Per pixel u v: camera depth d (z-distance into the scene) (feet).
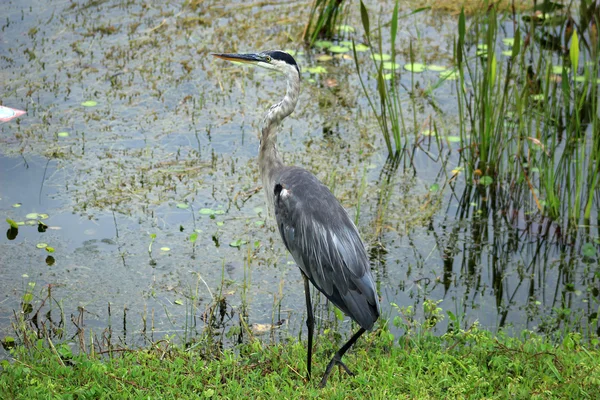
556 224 41.37
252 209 41.04
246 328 31.86
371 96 52.24
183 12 61.46
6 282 34.96
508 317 34.71
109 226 39.11
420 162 46.11
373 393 26.61
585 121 49.93
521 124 42.86
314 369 29.01
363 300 27.32
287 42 57.82
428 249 39.32
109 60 54.08
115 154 44.65
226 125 48.03
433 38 59.36
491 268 38.22
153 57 54.80
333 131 48.49
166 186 42.32
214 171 43.83
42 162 43.55
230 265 37.11
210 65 54.49
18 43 55.42
